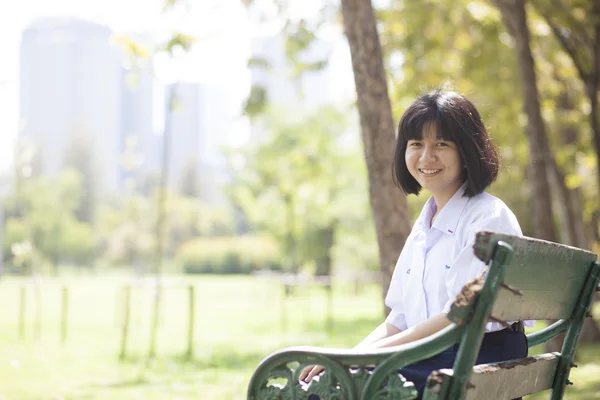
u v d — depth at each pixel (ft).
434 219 10.03
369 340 10.31
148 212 194.49
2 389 25.88
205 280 156.87
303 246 123.75
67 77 346.74
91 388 26.45
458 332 7.70
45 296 94.53
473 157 9.52
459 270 8.98
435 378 7.58
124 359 35.29
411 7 41.42
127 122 364.99
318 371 9.83
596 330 41.16
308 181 113.60
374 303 90.12
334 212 118.62
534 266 8.50
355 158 113.50
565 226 42.70
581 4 35.12
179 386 27.12
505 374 8.63
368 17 18.28
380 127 18.08
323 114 112.37
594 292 10.27
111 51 354.13
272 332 51.44
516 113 46.42
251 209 121.19
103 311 69.05
